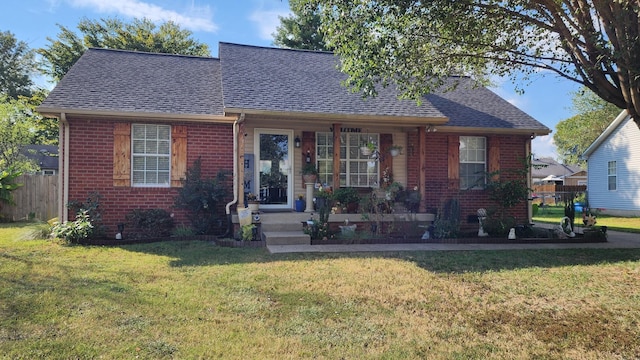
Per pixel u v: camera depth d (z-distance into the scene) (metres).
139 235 10.06
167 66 12.74
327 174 11.84
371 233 10.08
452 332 4.09
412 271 6.53
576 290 5.59
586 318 4.53
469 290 5.54
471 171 12.66
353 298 5.09
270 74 11.79
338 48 7.32
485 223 10.73
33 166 19.88
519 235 10.69
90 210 9.48
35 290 5.16
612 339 3.96
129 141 10.19
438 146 12.30
